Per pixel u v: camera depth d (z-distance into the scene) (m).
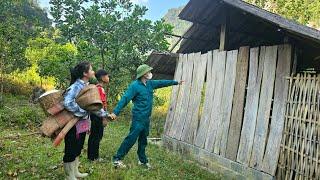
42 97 5.27
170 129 10.96
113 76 17.06
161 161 8.51
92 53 17.06
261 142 7.57
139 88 7.16
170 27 17.19
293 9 26.55
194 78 10.25
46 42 23.72
